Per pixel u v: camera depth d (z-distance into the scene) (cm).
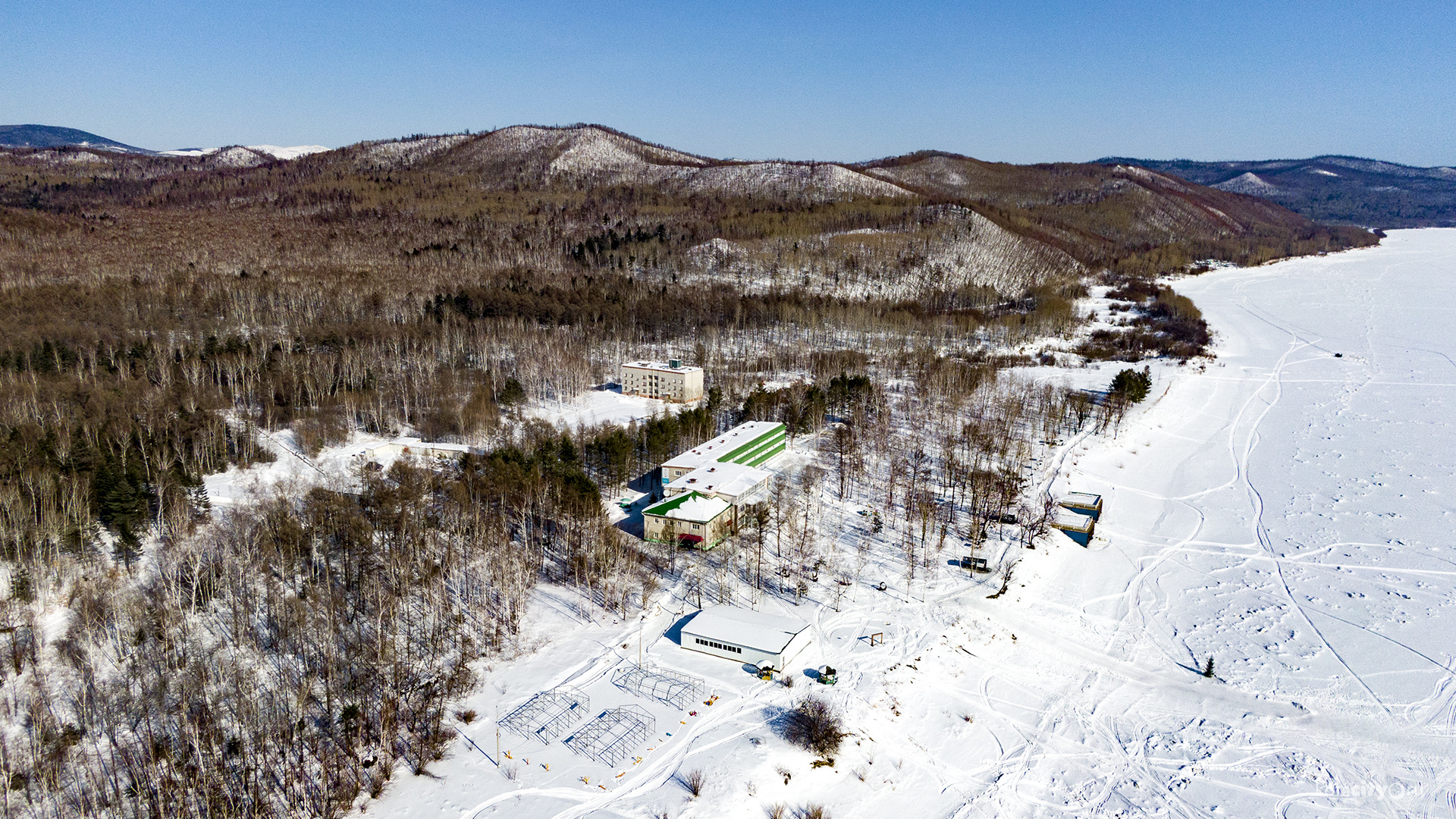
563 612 9938
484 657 8956
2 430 12644
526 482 11250
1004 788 7569
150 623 9000
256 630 9156
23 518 9731
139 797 6750
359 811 6738
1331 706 8994
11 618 8875
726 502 12069
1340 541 13012
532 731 7769
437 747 7462
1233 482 15538
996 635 9975
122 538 10338
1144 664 9775
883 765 7662
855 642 9519
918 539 12025
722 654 9075
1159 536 13200
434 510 11619
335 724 7700
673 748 7588
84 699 7625
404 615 9469
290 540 10088
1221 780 7831
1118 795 7575
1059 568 11838
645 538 11869
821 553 11481
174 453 12925
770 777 7262
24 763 7125
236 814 6606
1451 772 7994
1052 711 8775
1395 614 10788
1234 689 9294
